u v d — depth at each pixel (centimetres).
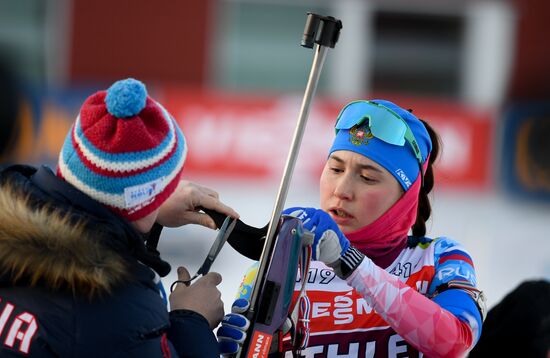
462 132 2606
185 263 2177
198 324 653
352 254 693
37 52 2827
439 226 2534
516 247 2520
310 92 685
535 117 2595
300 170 2527
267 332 692
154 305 616
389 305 686
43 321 582
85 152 603
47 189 614
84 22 2825
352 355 742
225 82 2900
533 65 2922
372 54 2927
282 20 2898
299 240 688
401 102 2742
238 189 2533
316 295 750
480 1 2903
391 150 745
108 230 603
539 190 2566
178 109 2561
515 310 884
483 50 2928
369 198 742
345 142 754
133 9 2828
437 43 2928
